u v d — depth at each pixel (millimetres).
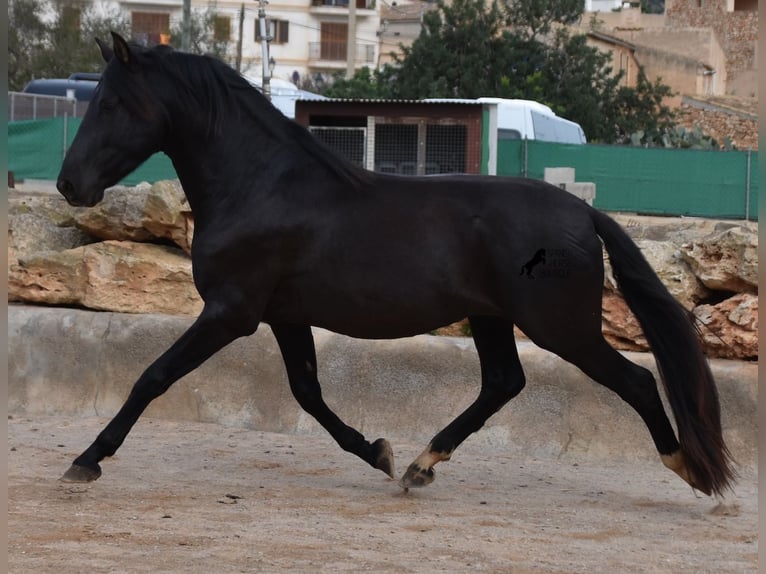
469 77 46188
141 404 7055
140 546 5699
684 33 57562
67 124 30656
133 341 9922
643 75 48656
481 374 8242
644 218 26328
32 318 10289
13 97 34062
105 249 10383
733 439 8328
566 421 8820
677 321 6984
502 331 7488
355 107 26047
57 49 54438
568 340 6938
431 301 6965
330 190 7082
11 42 54656
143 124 7082
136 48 7195
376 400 9328
